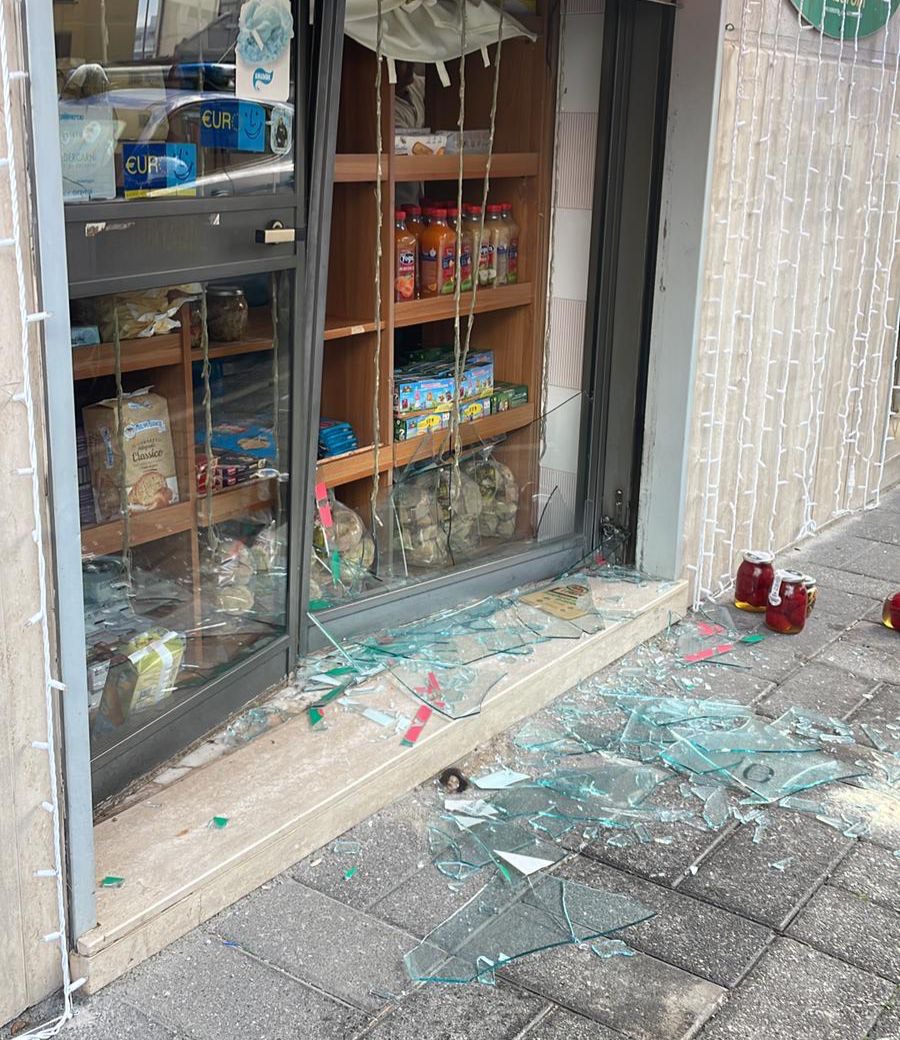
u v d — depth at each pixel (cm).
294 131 277
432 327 377
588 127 377
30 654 199
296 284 288
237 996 222
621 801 293
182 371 274
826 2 416
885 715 344
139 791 269
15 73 178
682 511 401
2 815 200
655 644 387
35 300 188
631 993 227
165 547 281
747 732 329
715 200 377
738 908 254
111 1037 211
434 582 371
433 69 351
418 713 307
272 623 320
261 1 258
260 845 251
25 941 211
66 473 197
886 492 585
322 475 341
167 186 247
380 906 250
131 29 232
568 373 401
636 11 363
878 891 262
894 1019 222
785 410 460
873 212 492
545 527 409
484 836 275
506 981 229
